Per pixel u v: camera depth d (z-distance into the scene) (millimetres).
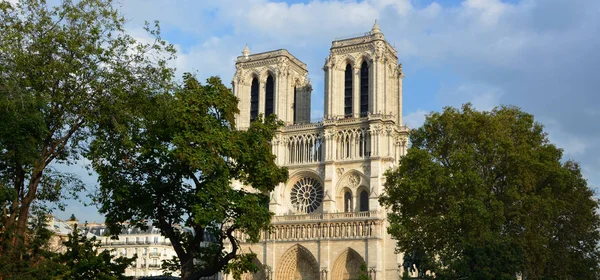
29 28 52938
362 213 144250
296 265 150625
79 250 55438
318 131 159000
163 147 58156
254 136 64500
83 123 56531
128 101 56156
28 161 51719
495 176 85625
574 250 97500
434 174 83000
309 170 157125
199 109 60344
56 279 51188
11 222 51625
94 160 57125
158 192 60469
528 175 83188
